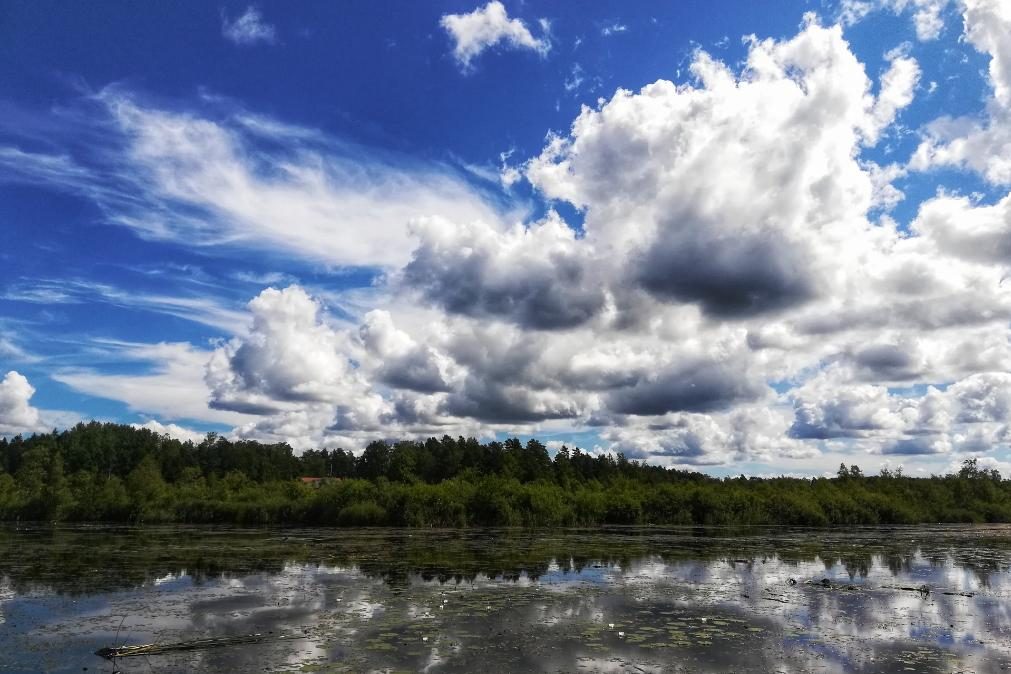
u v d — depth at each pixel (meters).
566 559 42.03
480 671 17.33
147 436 146.88
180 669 17.36
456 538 58.75
